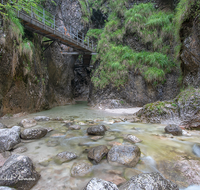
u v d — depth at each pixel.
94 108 10.41
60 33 9.44
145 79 10.12
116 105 10.15
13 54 6.14
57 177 2.05
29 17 7.32
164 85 9.76
